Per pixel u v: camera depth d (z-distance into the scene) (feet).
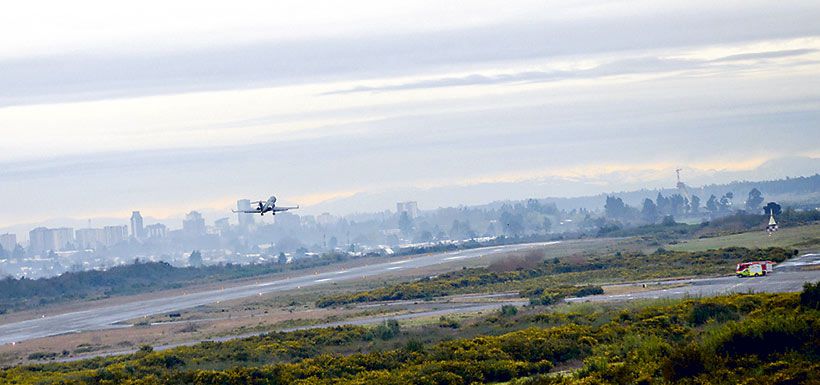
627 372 197.36
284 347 308.19
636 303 331.57
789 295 277.03
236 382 240.94
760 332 196.85
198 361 293.23
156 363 290.56
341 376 243.19
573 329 273.54
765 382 168.04
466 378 226.58
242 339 344.90
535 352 247.70
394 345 295.69
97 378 265.95
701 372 186.70
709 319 266.36
